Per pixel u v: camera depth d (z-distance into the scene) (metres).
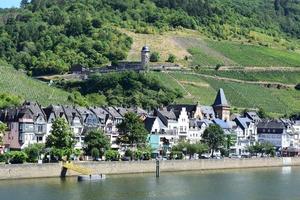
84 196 172.38
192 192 189.00
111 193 179.75
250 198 182.38
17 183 190.75
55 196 170.25
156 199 172.12
